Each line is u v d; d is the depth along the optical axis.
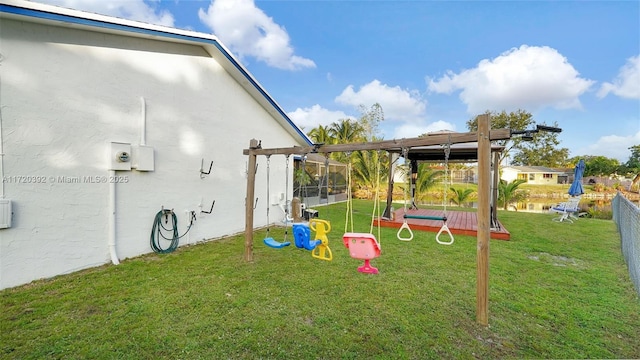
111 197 4.43
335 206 12.90
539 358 2.34
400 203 14.53
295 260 4.72
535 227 8.00
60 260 3.91
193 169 5.80
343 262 4.62
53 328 2.63
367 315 2.95
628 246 4.72
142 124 4.85
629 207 4.86
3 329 2.59
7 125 3.43
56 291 3.40
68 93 3.96
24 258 3.58
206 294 3.38
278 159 8.38
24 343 2.40
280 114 7.93
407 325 2.77
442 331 2.68
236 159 6.85
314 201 13.05
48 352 2.30
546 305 3.21
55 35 3.82
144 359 2.25
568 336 2.64
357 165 17.17
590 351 2.43
